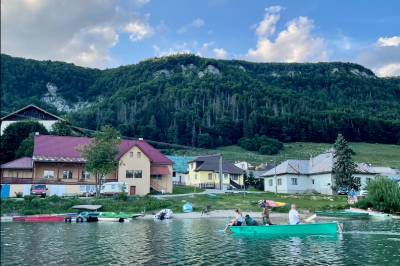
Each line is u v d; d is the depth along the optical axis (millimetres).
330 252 27203
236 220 40062
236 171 117188
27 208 66375
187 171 124875
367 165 97562
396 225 45219
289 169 97438
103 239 35594
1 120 124125
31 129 104500
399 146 169125
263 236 35969
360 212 57344
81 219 57656
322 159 98500
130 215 58969
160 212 59281
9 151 100188
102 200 70875
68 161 83188
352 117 184500
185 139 196000
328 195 85875
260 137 183625
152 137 190625
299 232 36719
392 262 23609
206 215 61531
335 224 37281
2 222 57125
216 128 199125
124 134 187625
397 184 62094
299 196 82688
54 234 40188
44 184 78562
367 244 30656
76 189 81188
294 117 194875
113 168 79250
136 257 26328
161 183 89750
